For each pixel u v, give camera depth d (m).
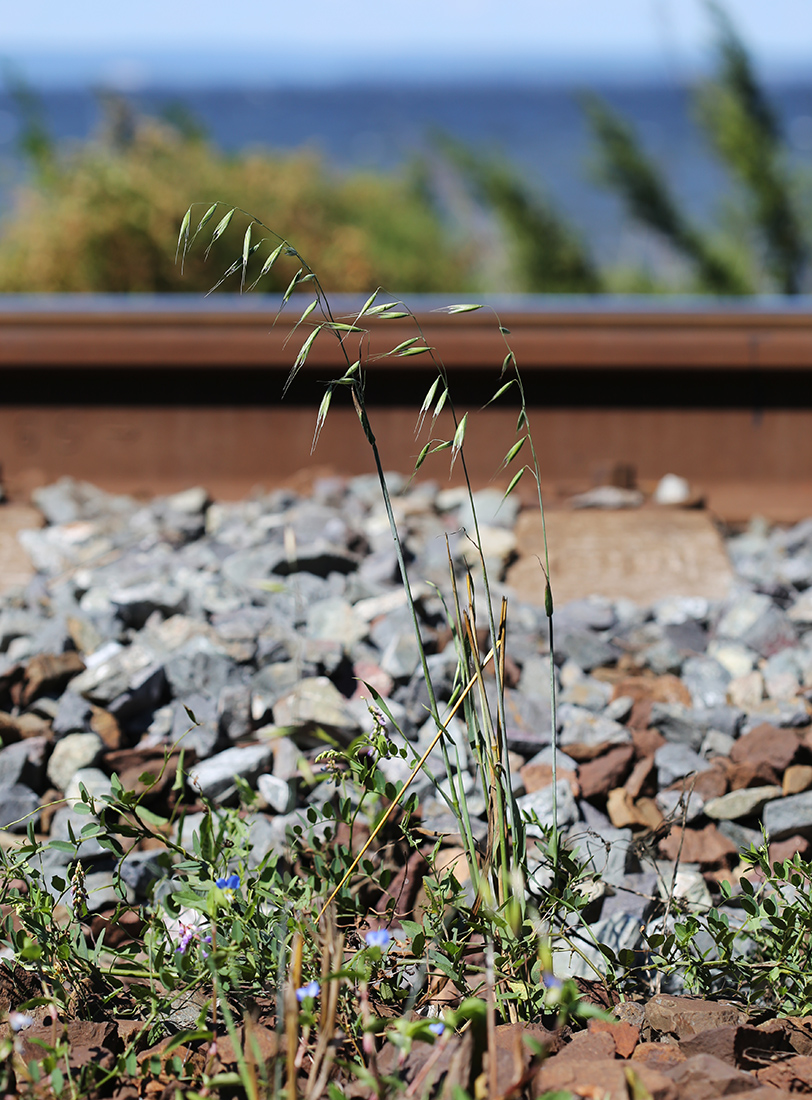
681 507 3.87
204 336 4.07
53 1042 1.51
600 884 1.89
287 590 1.96
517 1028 1.49
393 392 4.14
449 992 1.67
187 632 2.74
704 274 11.03
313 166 10.95
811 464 4.11
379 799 2.02
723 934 1.65
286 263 8.38
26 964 1.69
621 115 11.38
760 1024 1.60
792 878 1.71
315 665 2.55
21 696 2.52
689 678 2.71
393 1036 1.32
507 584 3.31
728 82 10.71
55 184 9.10
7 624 2.83
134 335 4.08
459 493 3.96
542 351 4.03
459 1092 1.26
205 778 2.17
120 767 2.27
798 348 4.00
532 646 2.80
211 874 1.69
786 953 1.65
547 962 1.43
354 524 3.63
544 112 103.25
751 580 3.35
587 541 3.51
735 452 4.12
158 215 8.47
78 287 8.33
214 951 1.54
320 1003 1.52
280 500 3.88
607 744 2.32
